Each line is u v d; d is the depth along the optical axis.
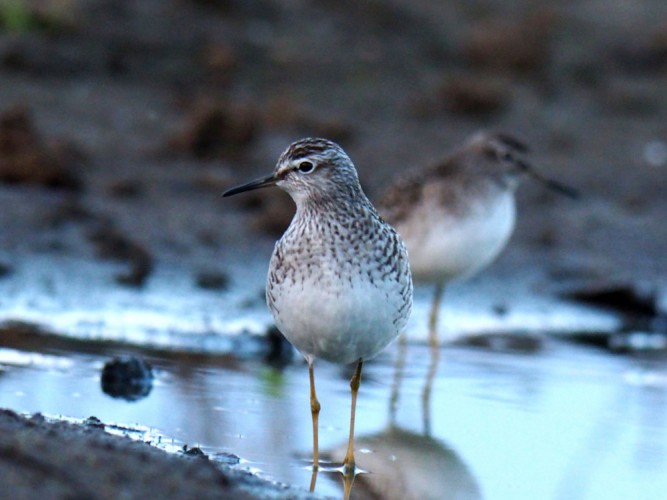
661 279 17.05
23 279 14.45
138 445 8.89
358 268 9.56
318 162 9.95
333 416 11.60
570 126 21.66
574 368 13.89
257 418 11.23
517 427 11.70
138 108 19.73
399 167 19.16
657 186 19.91
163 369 12.54
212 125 18.84
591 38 24.55
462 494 10.05
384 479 10.18
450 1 24.53
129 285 14.75
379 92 21.52
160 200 17.34
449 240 14.59
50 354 12.59
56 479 7.56
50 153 17.36
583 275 16.88
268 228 16.91
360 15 23.27
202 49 21.12
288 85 21.11
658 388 13.18
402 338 14.48
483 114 21.53
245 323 14.14
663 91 23.25
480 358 14.14
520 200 19.09
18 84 19.59
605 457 11.00
